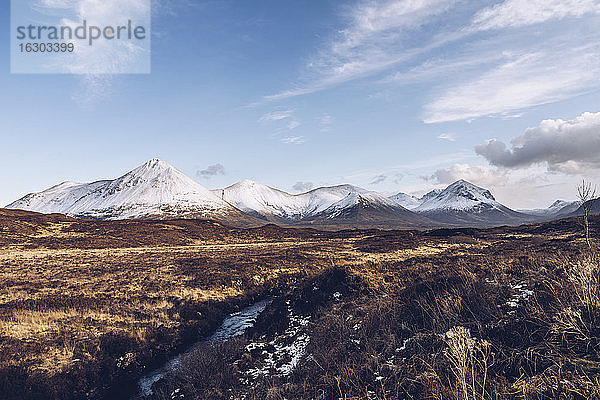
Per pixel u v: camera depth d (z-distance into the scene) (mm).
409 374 9430
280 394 10391
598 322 8617
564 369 7578
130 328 17312
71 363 13602
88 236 63281
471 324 11242
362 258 38250
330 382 10250
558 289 11539
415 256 36375
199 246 61562
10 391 11445
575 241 29484
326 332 14094
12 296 22125
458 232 71125
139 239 64312
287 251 48469
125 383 13023
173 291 24109
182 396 11430
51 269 33094
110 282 26906
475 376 8000
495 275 15547
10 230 59875
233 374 12258
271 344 14914
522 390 7102
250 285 27156
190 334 17453
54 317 18172
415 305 13859
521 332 9781
